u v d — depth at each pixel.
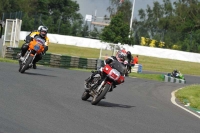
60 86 30.06
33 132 14.89
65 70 50.44
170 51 118.00
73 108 21.14
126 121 19.64
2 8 150.75
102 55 95.44
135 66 76.88
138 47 118.12
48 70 44.94
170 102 31.80
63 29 128.88
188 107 29.86
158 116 22.89
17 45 59.94
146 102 29.39
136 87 41.94
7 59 52.25
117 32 93.00
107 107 23.45
